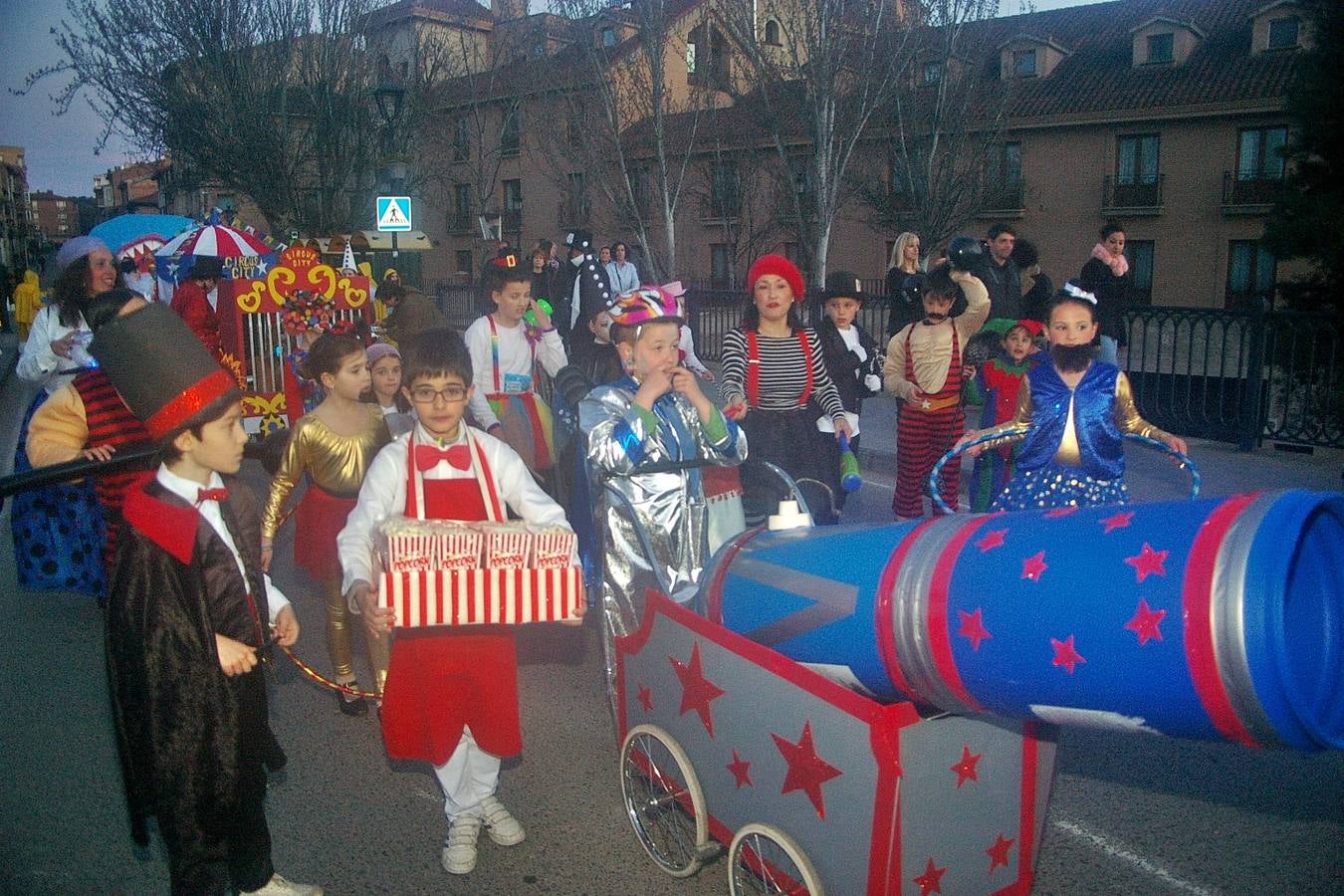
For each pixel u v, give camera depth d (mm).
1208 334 10500
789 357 5453
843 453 4719
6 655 5691
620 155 29984
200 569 2867
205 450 2908
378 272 20422
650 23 28953
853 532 3178
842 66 25516
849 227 38000
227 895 3361
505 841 3820
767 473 4758
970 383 6824
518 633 6023
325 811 4105
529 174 43781
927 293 6426
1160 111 32812
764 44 27516
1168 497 8289
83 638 5957
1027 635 2518
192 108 28312
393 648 3594
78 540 5988
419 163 38188
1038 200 35531
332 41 29984
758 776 3162
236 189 30578
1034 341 6098
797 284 5457
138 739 2846
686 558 4203
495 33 40844
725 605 3430
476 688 3533
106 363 2879
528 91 34625
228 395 2910
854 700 2812
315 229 30672
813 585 3076
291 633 3258
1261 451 10023
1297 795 4156
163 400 2844
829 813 2936
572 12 29078
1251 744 2324
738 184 34531
